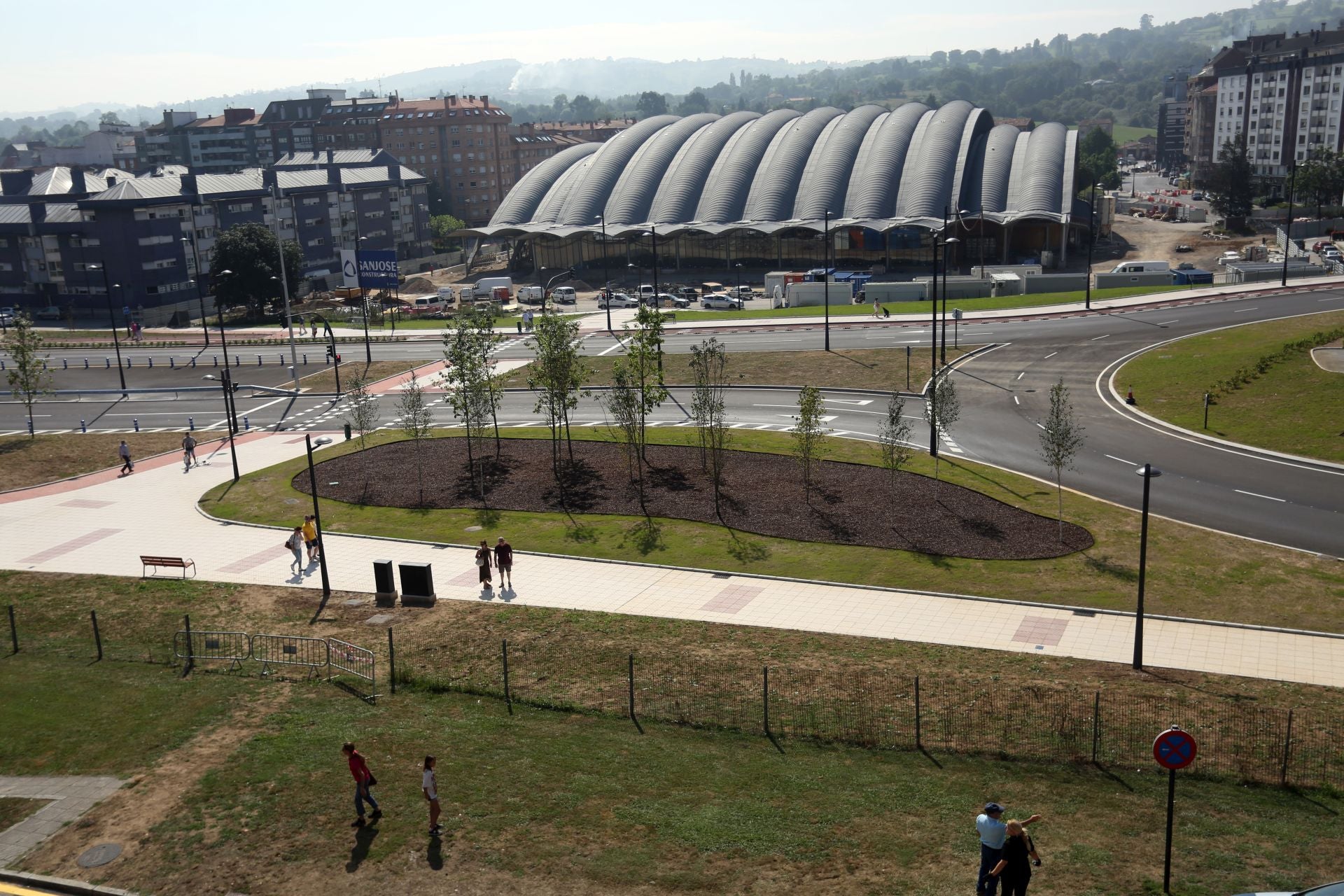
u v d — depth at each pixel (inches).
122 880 843.4
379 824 908.6
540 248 6589.6
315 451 2459.4
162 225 5506.9
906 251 5841.5
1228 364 2662.4
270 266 5012.3
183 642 1391.5
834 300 4512.8
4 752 1072.2
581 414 2716.5
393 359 3678.6
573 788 959.0
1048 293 4303.6
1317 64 7800.2
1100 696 1139.3
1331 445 2065.7
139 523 1985.7
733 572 1603.1
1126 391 2608.3
